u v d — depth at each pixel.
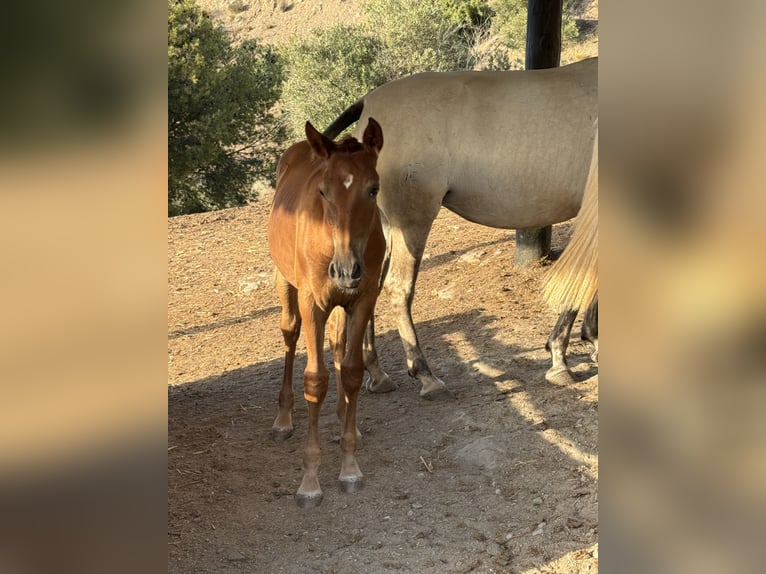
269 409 5.30
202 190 20.75
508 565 3.13
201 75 19.78
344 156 3.38
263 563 3.35
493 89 5.07
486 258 8.05
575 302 3.24
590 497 3.48
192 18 20.41
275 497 3.97
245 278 8.89
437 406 4.94
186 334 7.52
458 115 5.03
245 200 20.97
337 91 21.62
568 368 4.96
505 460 4.02
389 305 7.39
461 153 5.05
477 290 7.25
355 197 3.31
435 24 22.98
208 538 3.57
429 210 5.10
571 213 5.25
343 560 3.32
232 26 46.28
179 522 3.72
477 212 5.30
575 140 4.98
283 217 4.22
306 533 3.60
